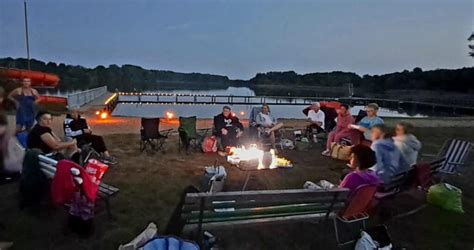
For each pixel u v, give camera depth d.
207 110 28.55
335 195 3.32
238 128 7.80
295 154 7.76
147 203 4.49
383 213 4.39
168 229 3.33
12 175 4.90
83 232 3.52
